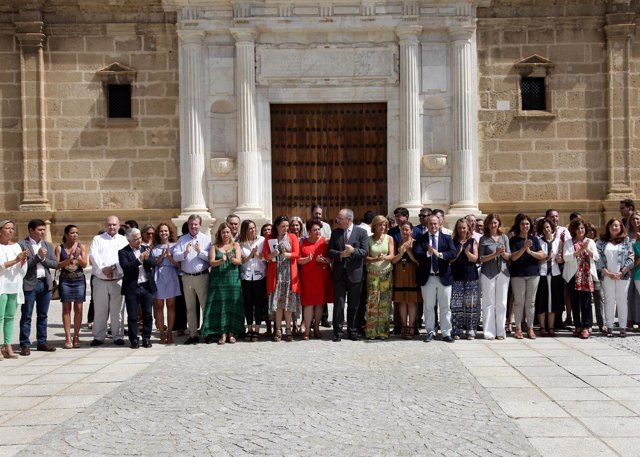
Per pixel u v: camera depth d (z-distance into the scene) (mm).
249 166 20266
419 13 20250
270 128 20922
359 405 8820
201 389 9758
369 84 20625
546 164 20906
